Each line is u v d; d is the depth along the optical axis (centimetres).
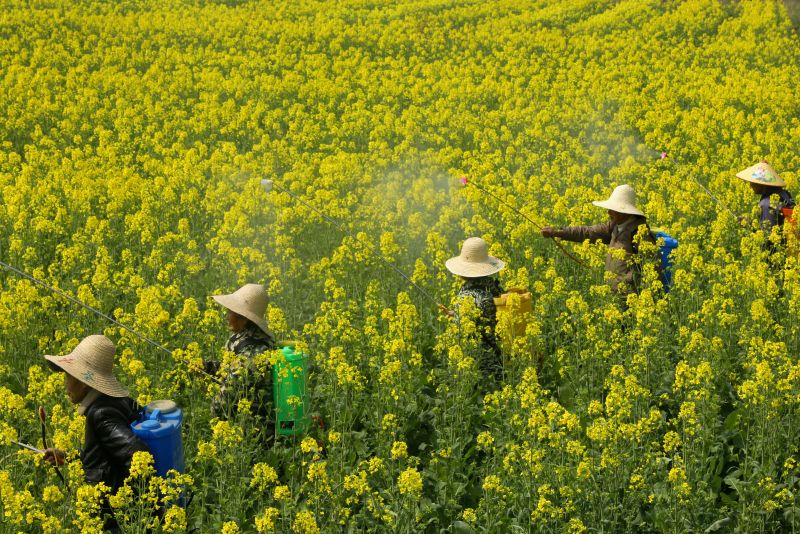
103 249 1142
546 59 3206
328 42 3528
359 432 755
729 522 647
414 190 1518
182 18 3866
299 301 1080
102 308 1030
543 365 870
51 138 2075
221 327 930
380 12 4141
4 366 838
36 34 3194
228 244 1120
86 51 3184
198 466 716
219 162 1827
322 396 809
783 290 1050
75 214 1393
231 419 719
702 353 843
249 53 3244
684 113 2225
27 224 1321
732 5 3781
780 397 721
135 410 616
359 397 784
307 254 1290
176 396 815
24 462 650
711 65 3020
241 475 680
